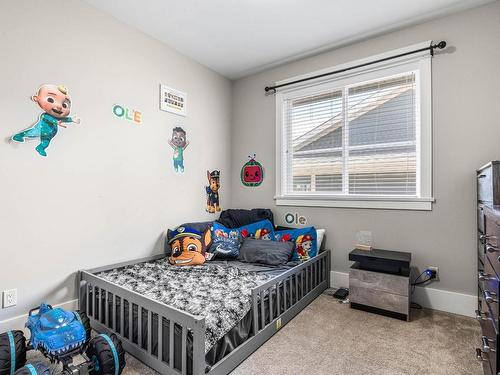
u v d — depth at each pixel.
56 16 1.94
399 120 2.54
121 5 2.15
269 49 2.84
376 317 2.16
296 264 2.51
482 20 2.15
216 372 1.40
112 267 2.24
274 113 3.24
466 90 2.21
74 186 2.05
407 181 2.51
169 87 2.77
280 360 1.60
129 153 2.41
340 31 2.51
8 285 1.74
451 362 1.59
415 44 2.40
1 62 1.70
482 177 1.80
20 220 1.78
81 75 2.08
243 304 1.66
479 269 1.92
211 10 2.22
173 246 2.54
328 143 2.93
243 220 3.12
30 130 1.82
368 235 2.58
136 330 1.66
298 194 3.10
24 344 1.45
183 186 2.92
